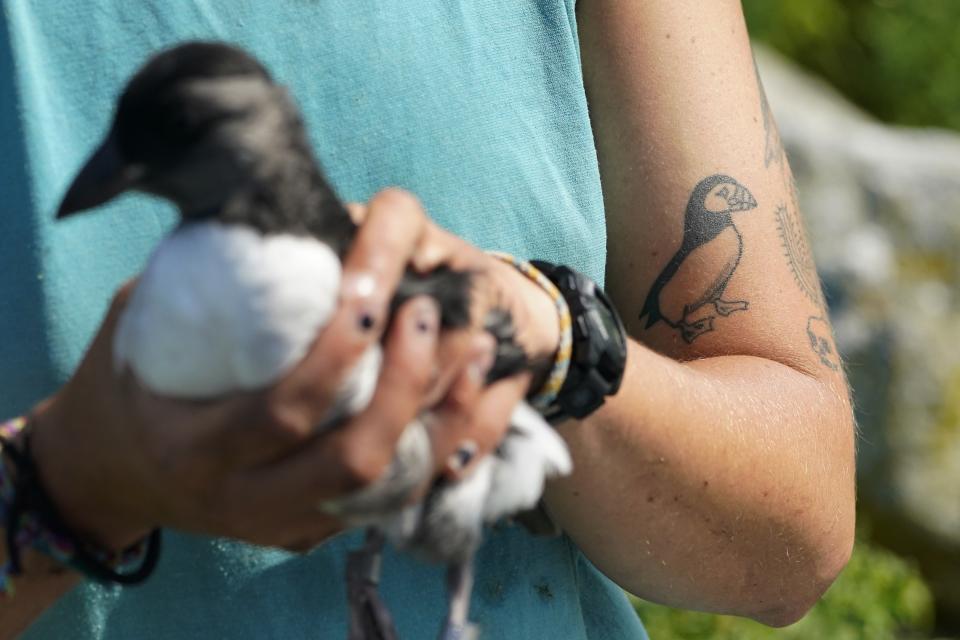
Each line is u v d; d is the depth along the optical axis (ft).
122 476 9.11
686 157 12.97
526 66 12.28
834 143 35.99
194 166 9.75
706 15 13.50
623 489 11.41
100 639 11.06
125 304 9.35
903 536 34.22
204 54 9.94
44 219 10.82
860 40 51.42
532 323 9.95
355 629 10.46
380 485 8.95
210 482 8.71
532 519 11.31
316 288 8.77
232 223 9.23
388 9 11.67
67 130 11.02
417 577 11.54
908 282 34.45
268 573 11.16
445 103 11.77
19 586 9.96
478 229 11.88
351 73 11.46
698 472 11.59
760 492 12.03
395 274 8.77
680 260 12.92
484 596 11.72
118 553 9.92
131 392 8.86
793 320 13.14
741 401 12.10
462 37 11.94
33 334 10.86
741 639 28.02
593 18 13.11
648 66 13.05
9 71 10.85
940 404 33.83
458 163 11.80
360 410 8.62
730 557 12.23
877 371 34.09
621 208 13.11
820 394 12.96
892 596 30.89
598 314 10.51
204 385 8.65
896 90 51.11
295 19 11.38
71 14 11.04
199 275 8.80
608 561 12.24
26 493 9.57
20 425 9.92
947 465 33.83
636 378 11.09
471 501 9.58
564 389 10.51
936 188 35.19
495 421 9.30
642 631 13.33
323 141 11.41
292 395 8.49
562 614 12.10
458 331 9.05
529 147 12.16
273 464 8.64
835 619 29.30
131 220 11.06
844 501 13.05
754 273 13.01
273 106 9.95
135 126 9.86
